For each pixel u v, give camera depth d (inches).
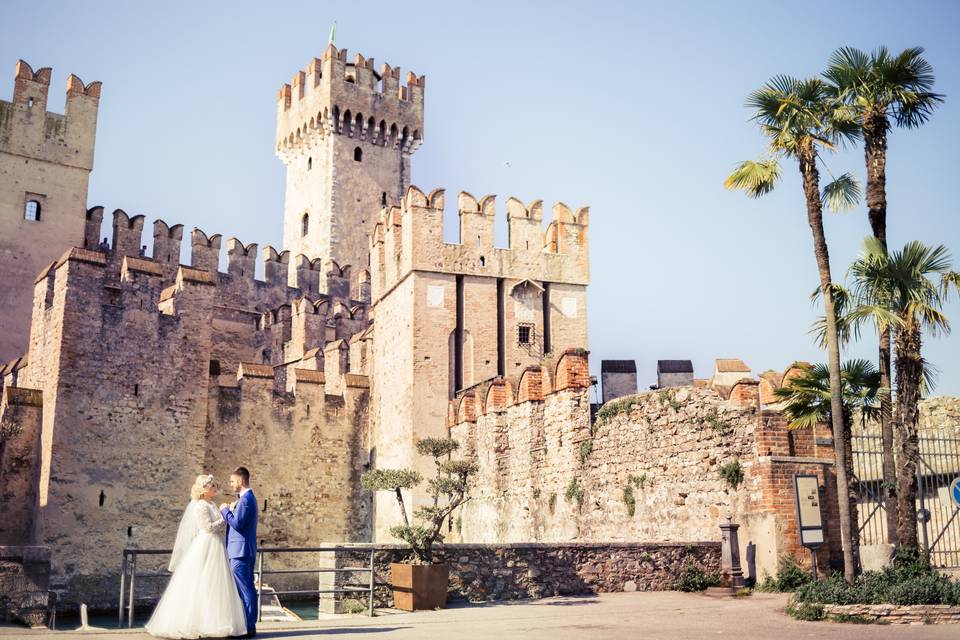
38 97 2139.5
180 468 1438.2
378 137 3193.9
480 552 754.8
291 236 3277.6
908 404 722.8
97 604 1323.8
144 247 2225.6
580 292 1674.5
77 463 1349.7
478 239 1614.2
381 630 541.3
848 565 665.0
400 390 1560.0
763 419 804.0
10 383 1577.3
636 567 807.7
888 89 775.1
